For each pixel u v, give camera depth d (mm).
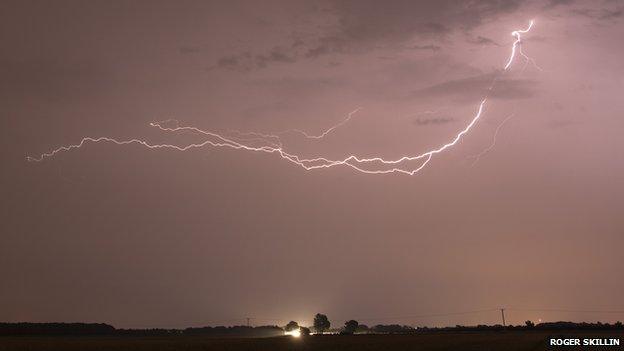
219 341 65875
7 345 57656
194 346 54750
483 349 49531
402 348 51156
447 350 49031
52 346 56031
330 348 51688
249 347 52906
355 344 56594
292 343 58781
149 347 53812
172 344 58531
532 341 59812
